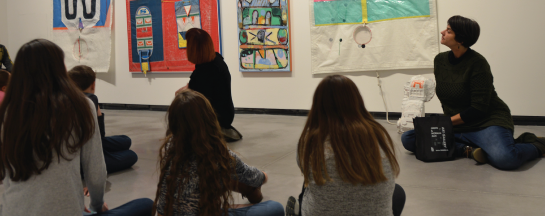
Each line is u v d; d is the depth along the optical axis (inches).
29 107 54.1
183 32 287.0
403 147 157.6
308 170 56.9
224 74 168.6
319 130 56.6
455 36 126.9
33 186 56.2
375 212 55.2
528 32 203.0
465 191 104.1
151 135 203.8
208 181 59.9
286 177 122.8
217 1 273.7
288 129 211.5
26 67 55.1
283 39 258.1
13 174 55.7
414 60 227.3
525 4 202.1
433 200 98.6
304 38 255.6
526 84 206.1
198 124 61.5
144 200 78.2
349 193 54.7
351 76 246.4
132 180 123.6
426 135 135.4
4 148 54.4
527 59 204.5
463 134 136.0
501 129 125.6
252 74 273.1
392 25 230.7
